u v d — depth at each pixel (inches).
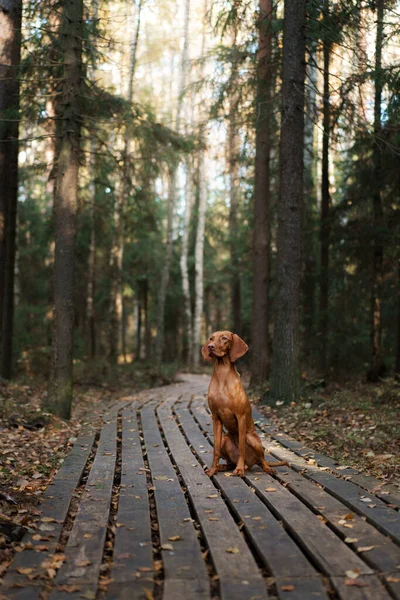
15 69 466.6
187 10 957.8
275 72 522.0
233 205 997.8
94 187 805.9
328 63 529.0
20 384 530.6
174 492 202.4
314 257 665.6
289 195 437.7
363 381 560.4
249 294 1188.5
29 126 538.6
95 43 434.9
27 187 962.7
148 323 1503.4
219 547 146.0
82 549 144.3
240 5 453.7
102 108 483.8
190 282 1310.3
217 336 228.7
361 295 599.5
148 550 143.9
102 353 1259.8
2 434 315.6
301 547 150.2
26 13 444.5
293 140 435.2
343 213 588.1
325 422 359.3
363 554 139.6
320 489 202.2
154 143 504.4
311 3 420.2
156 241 1174.3
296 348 438.6
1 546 147.5
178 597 117.3
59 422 368.8
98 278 1125.7
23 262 1031.0
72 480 219.5
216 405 230.2
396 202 555.8
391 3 397.4
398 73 382.9
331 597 122.5
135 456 269.6
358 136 514.9
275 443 301.6
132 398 548.1
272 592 123.6
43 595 119.2
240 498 192.4
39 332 871.1
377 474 229.6
